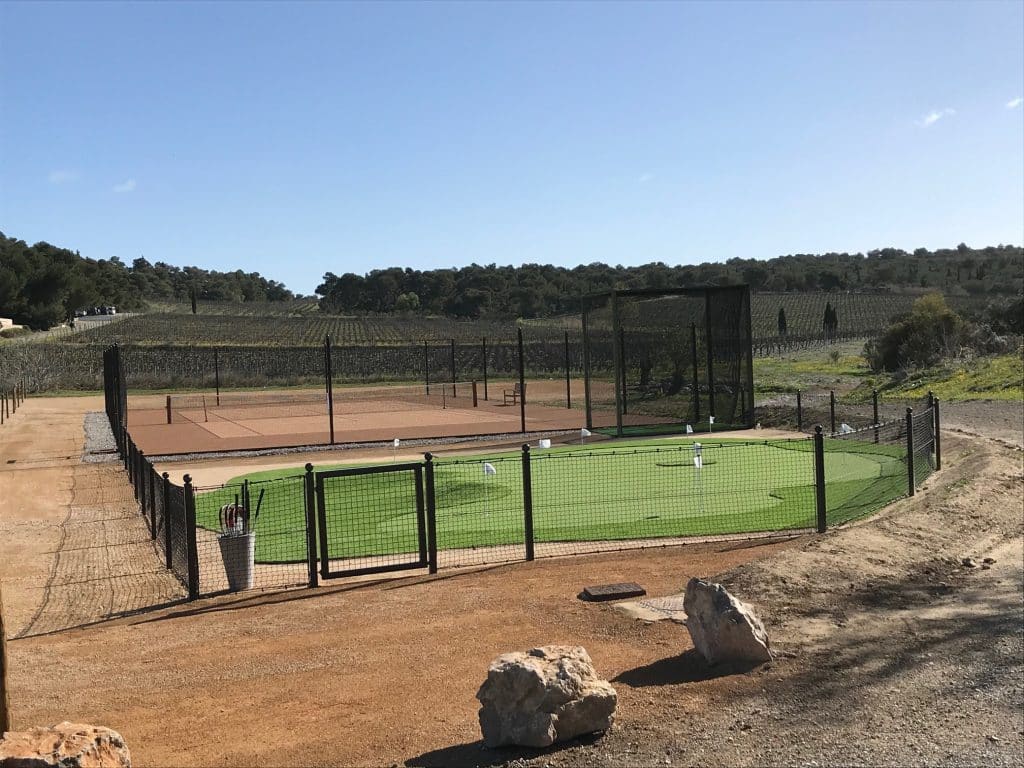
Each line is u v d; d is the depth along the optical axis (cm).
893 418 2286
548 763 449
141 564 1005
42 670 620
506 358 6066
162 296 16062
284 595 842
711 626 606
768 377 4284
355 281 14075
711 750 464
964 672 591
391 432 2586
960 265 12862
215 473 1755
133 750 475
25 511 1377
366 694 561
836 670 593
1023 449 1680
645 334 2470
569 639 670
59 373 5134
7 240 10456
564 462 1683
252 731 502
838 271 13038
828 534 1012
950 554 982
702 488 1359
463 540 1053
